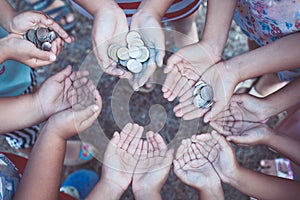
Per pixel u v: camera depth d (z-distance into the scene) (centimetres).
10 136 81
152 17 65
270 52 67
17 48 66
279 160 96
